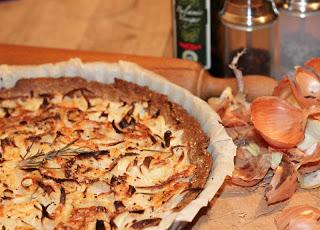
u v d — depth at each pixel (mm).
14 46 908
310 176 743
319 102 742
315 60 760
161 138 780
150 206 702
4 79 851
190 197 691
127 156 754
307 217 697
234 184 746
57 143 775
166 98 810
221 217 722
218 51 902
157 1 1101
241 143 764
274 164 729
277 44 894
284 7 900
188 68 855
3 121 814
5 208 707
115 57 884
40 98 843
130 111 813
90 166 746
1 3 1111
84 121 805
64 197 708
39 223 691
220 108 799
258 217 722
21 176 741
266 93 829
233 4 858
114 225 683
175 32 911
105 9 1090
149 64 867
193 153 748
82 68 849
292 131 722
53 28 1052
